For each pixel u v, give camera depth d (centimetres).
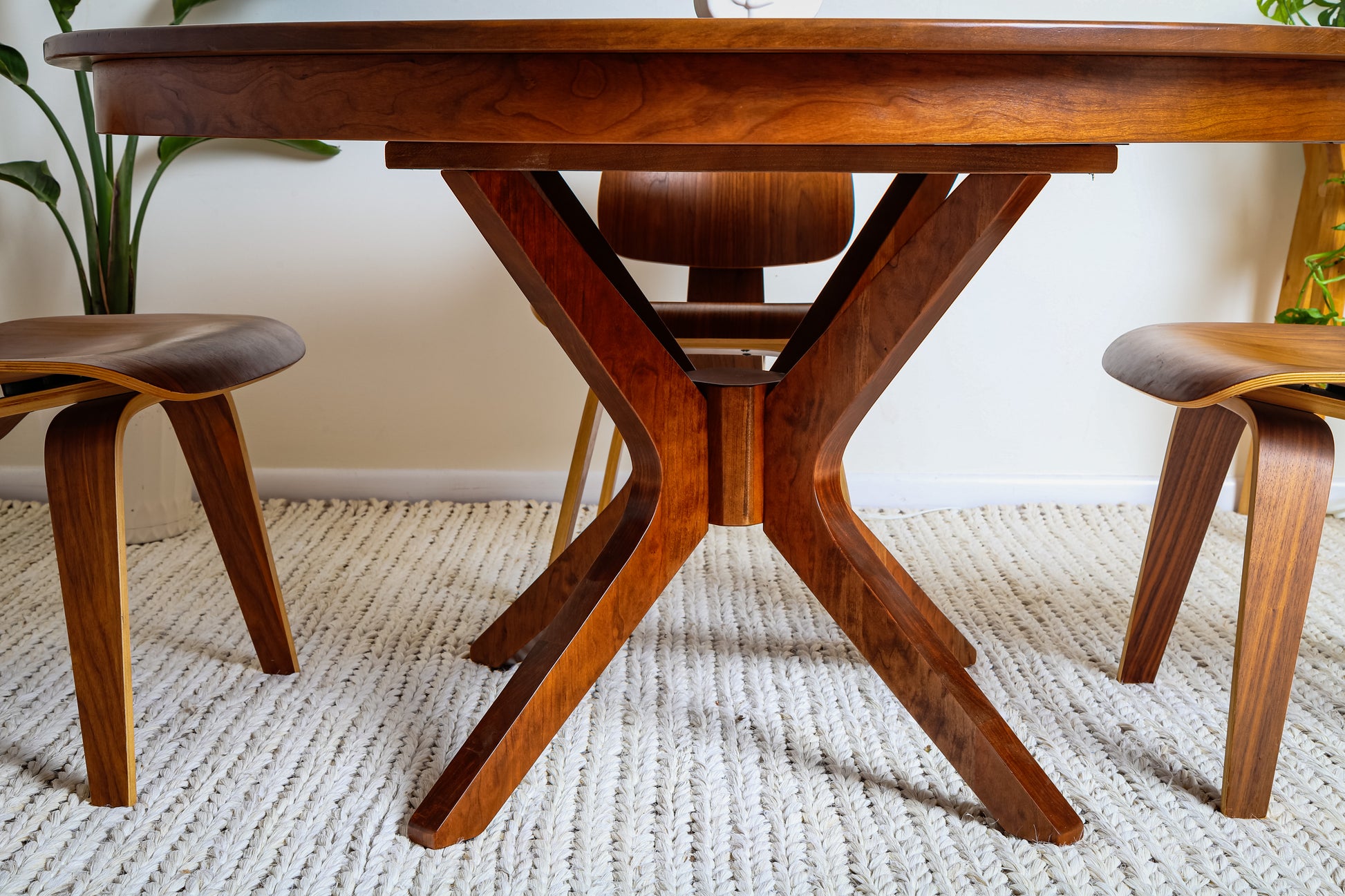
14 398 82
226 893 78
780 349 123
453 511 184
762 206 145
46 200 154
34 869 81
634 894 79
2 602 137
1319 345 98
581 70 58
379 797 91
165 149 159
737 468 90
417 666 119
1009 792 86
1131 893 79
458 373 185
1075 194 176
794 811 90
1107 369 103
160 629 129
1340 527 181
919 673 87
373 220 178
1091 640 129
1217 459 106
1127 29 55
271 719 105
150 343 93
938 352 184
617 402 86
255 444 187
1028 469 189
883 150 72
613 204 145
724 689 113
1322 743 103
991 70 58
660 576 91
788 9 87
